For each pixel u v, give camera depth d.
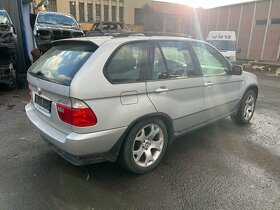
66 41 3.29
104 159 2.92
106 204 2.66
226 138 4.45
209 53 4.11
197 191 2.91
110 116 2.75
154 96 3.12
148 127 3.18
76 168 3.34
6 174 3.19
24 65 10.66
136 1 40.28
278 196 2.83
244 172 3.32
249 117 5.20
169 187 2.97
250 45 25.72
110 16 38.66
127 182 3.05
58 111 2.81
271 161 3.63
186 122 3.68
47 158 3.60
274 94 8.51
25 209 2.57
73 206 2.62
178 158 3.68
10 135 4.40
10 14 10.06
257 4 24.42
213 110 4.15
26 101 6.74
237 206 2.66
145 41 3.17
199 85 3.74
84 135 2.64
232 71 4.51
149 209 2.60
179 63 3.53
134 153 3.09
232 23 27.64
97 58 2.73
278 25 22.66
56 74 2.91
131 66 2.97
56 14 11.52
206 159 3.66
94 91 2.62
